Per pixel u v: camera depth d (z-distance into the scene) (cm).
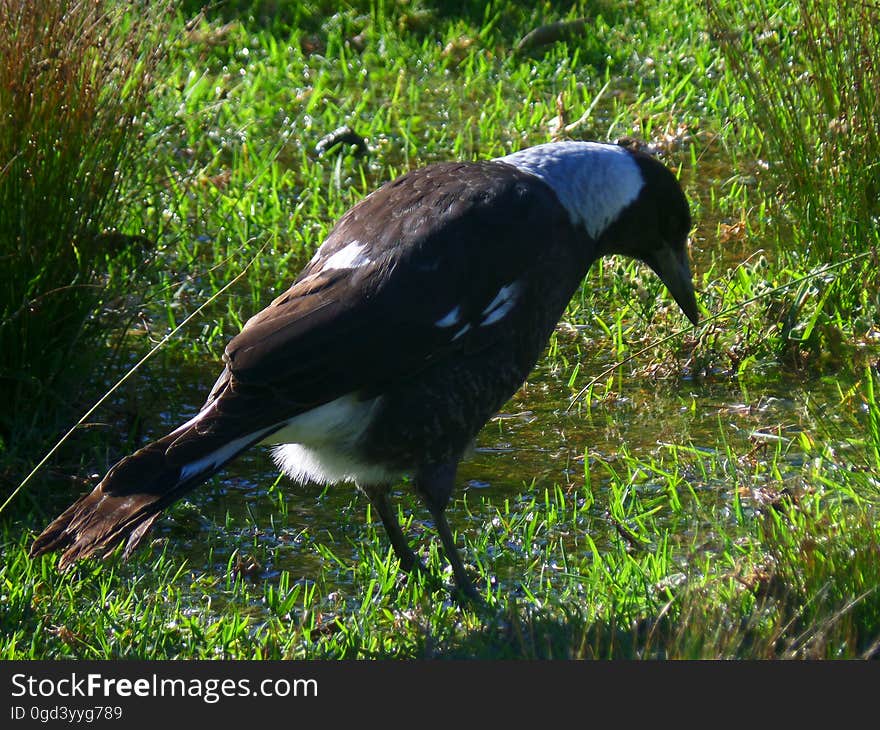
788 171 1102
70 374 974
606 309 1159
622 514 879
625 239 895
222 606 804
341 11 1814
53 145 934
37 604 785
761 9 1411
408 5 1812
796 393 1023
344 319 756
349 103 1588
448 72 1678
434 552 840
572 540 866
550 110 1544
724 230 1252
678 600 727
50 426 962
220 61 1692
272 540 880
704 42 1669
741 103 1412
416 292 768
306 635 754
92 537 694
